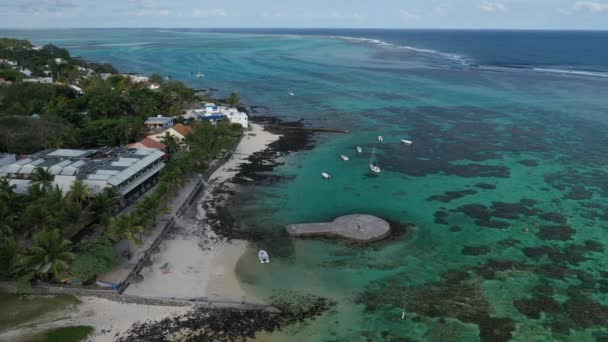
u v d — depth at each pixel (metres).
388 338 44.06
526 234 65.00
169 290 50.69
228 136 103.69
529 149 105.06
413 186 83.31
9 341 41.81
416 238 63.94
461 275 54.78
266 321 46.22
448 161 97.12
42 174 65.31
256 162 96.12
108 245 52.66
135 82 163.38
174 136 97.81
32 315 45.66
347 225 66.12
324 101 162.00
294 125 127.50
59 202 56.06
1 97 121.19
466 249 60.91
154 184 79.19
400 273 55.28
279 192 80.25
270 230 66.12
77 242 58.19
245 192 80.00
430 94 175.12
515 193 79.75
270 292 51.19
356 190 81.44
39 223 53.00
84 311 46.66
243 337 43.81
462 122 130.50
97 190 64.88
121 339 42.97
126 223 53.81
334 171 91.06
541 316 47.16
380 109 148.38
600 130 120.19
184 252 59.22
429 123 129.62
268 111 145.50
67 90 137.62
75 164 71.62
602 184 83.44
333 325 45.81
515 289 51.91
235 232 65.38
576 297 50.38
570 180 85.69
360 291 51.59
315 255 59.31
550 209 73.19
